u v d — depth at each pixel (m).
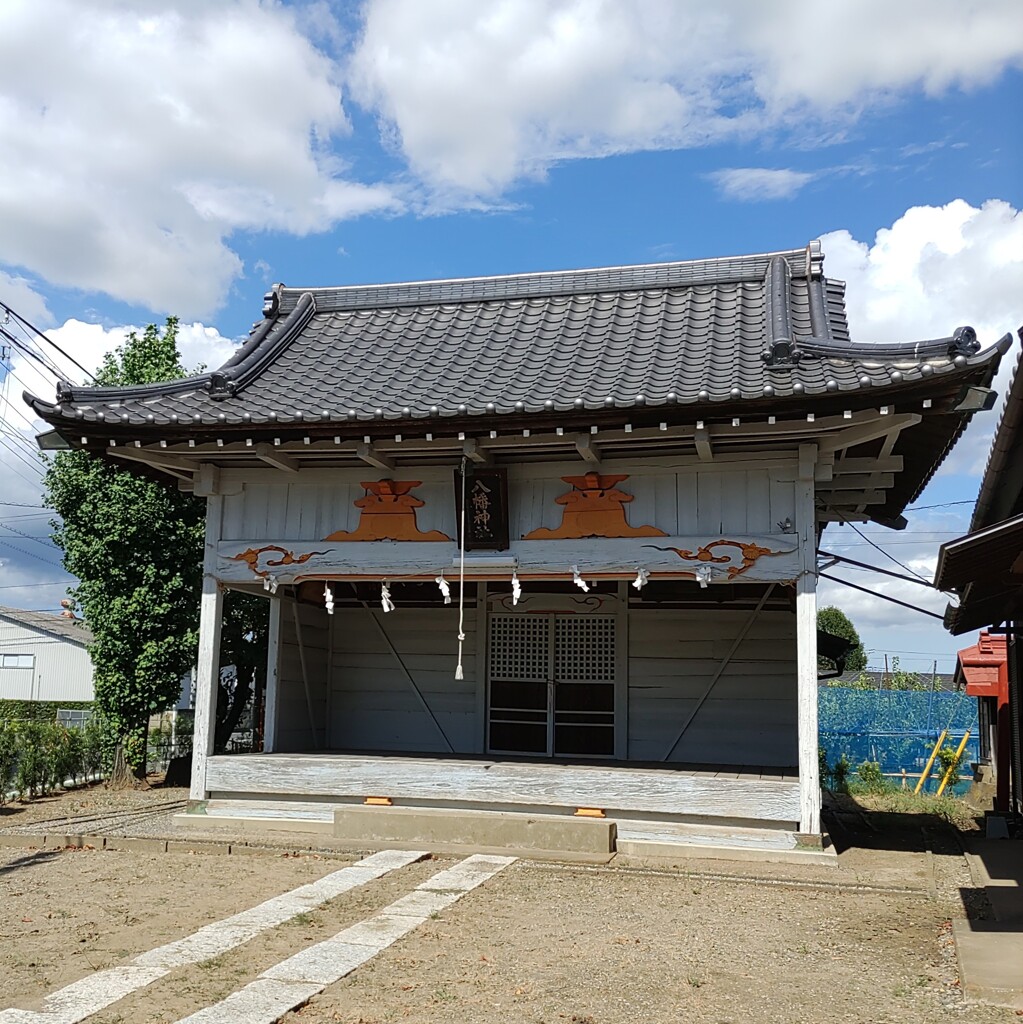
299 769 10.44
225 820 10.41
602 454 9.75
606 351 10.41
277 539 10.63
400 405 9.34
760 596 12.22
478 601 13.07
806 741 9.02
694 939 6.37
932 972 5.68
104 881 7.96
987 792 17.70
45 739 13.89
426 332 12.18
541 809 9.75
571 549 9.76
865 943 6.33
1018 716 13.37
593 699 12.59
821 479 9.33
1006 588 10.59
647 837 9.38
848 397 8.11
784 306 10.45
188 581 14.69
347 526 10.45
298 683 12.79
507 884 7.93
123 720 14.62
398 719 13.27
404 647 13.37
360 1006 4.89
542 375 9.85
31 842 9.66
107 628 14.40
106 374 15.38
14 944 5.97
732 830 9.14
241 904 7.14
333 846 9.27
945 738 20.69
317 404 9.70
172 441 9.80
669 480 9.65
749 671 12.20
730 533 9.41
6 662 35.28
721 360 9.61
